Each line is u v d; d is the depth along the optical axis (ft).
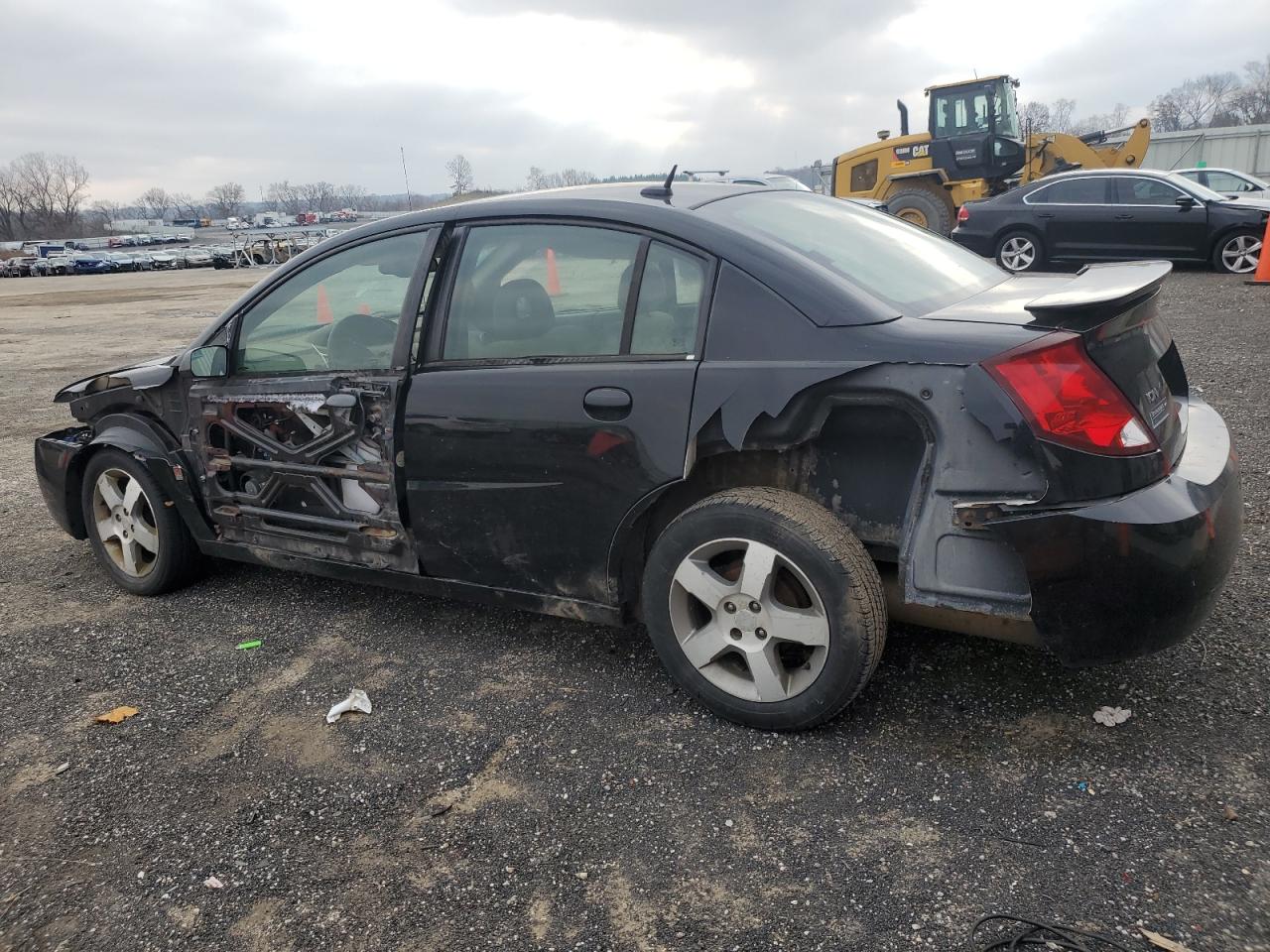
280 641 12.32
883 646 8.83
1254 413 19.66
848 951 6.66
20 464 22.68
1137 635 7.93
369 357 11.41
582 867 7.73
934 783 8.42
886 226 11.78
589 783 8.82
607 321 9.81
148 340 50.29
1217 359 25.40
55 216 379.35
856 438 9.02
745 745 9.27
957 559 8.20
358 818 8.55
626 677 10.78
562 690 10.59
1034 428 7.68
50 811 8.91
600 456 9.62
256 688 11.09
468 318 10.66
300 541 12.36
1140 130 56.59
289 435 12.35
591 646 11.62
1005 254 47.88
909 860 7.50
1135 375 8.32
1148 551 7.65
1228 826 7.56
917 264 10.57
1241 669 9.76
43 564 15.74
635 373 9.39
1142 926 6.66
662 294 9.52
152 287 107.96
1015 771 8.50
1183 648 10.27
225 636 12.57
